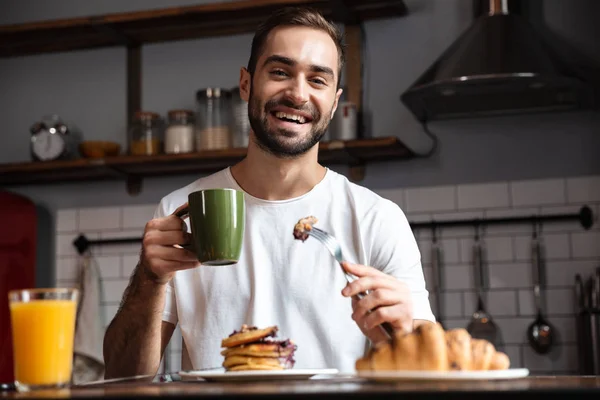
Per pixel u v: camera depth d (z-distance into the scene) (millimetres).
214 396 919
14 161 4035
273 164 1848
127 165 3617
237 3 3471
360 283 1354
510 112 3453
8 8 4105
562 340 3309
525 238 3389
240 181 1934
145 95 3898
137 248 3811
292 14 1781
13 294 1170
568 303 3320
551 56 3152
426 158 3533
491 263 3408
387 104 3590
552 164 3410
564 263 3342
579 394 894
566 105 3365
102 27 3699
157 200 3832
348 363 1784
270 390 944
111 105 3953
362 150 3371
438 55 3553
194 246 1317
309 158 1867
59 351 1163
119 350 1681
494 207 3441
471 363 1139
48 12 4066
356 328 1806
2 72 4102
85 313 3703
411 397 909
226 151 3439
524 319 3352
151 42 3912
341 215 1897
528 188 3418
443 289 3447
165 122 3846
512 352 3350
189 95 3846
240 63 3809
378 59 3617
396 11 3568
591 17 3408
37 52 4051
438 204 3496
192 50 3871
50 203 3953
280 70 1761
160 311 1636
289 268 1839
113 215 3865
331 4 3412
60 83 4027
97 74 3986
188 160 3508
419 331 1140
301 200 1895
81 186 3928
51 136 3746
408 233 1918
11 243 3791
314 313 1809
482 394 904
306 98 1752
